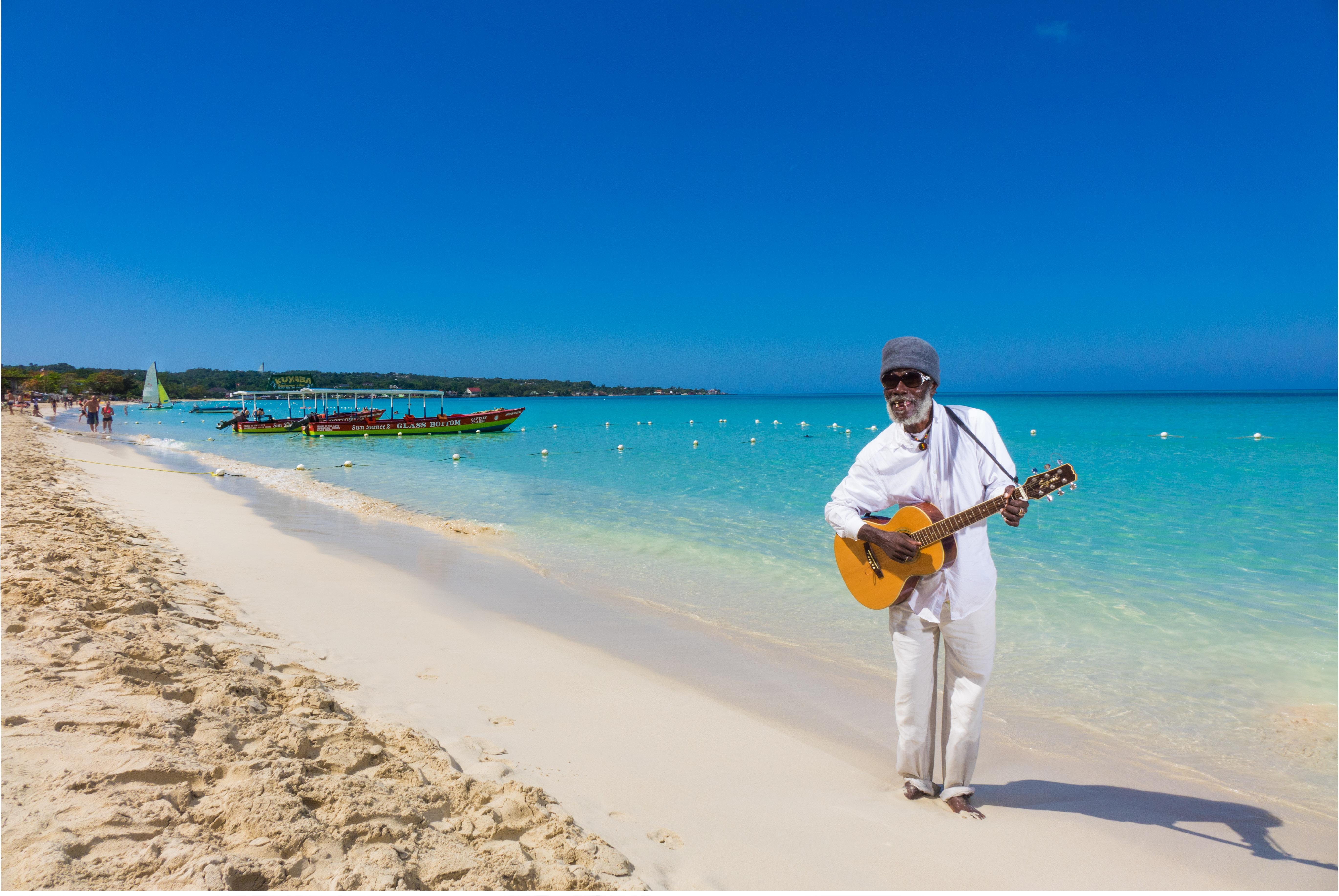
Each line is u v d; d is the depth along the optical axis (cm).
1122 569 908
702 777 362
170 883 200
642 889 253
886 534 328
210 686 358
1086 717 485
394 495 1644
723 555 995
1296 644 633
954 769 340
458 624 633
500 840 270
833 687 521
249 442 3894
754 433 4572
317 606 651
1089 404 9931
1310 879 294
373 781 288
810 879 275
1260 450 2712
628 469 2317
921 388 323
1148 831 332
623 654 578
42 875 193
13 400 6500
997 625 688
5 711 297
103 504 1151
